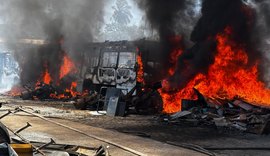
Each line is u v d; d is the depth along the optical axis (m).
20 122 11.02
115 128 11.12
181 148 7.98
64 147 6.96
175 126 12.00
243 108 13.28
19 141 7.13
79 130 9.82
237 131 11.15
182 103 15.06
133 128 11.26
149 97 16.00
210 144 8.79
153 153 7.30
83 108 16.84
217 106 13.59
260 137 10.25
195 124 12.27
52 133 9.23
